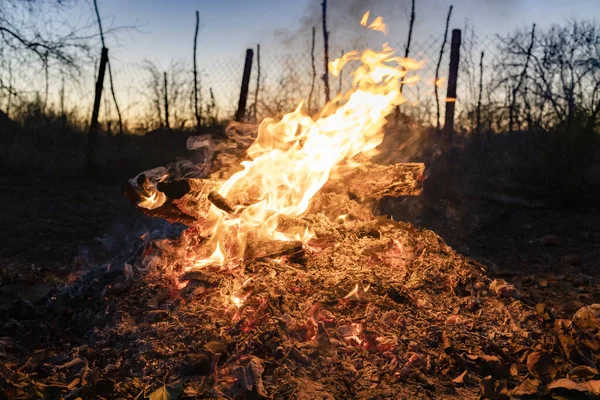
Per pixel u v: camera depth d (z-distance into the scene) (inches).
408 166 174.1
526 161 329.4
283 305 119.3
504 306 131.1
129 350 112.2
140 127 538.3
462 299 131.3
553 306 168.7
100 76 426.3
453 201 308.5
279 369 103.4
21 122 540.7
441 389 103.1
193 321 116.5
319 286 126.6
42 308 140.8
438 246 152.2
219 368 105.7
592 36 388.5
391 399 98.7
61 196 351.6
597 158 316.2
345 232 148.9
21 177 406.3
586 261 221.1
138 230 276.1
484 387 101.6
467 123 403.2
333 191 175.5
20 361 111.9
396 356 109.3
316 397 98.0
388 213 300.5
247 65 413.4
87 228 278.5
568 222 274.7
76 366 107.9
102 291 136.4
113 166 422.3
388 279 131.9
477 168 332.5
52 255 227.8
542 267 216.7
